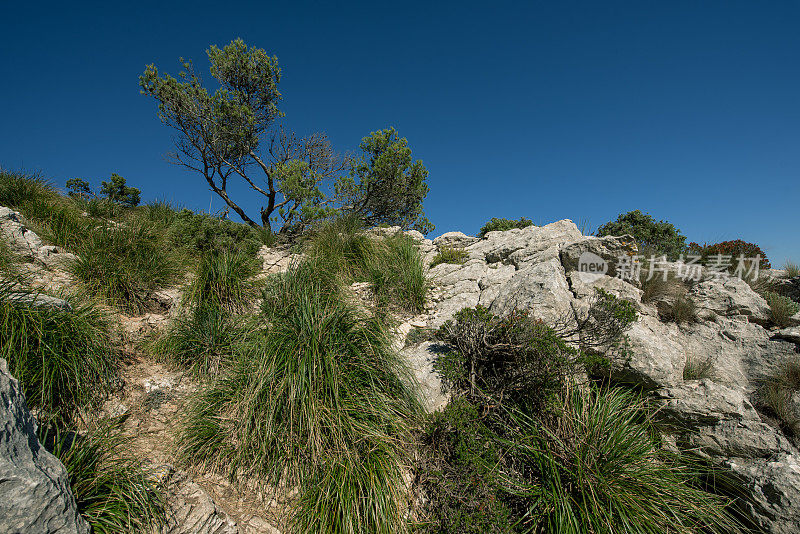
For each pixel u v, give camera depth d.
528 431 4.11
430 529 3.36
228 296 5.56
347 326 4.31
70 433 3.22
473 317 4.66
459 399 4.19
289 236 10.37
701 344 5.89
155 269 5.87
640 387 4.84
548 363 4.06
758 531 3.86
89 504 2.63
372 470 3.41
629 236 6.57
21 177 7.34
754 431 4.27
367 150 15.14
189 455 3.53
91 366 3.76
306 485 3.41
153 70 15.28
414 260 7.20
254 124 16.48
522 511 3.60
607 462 3.66
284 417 3.61
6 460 2.07
